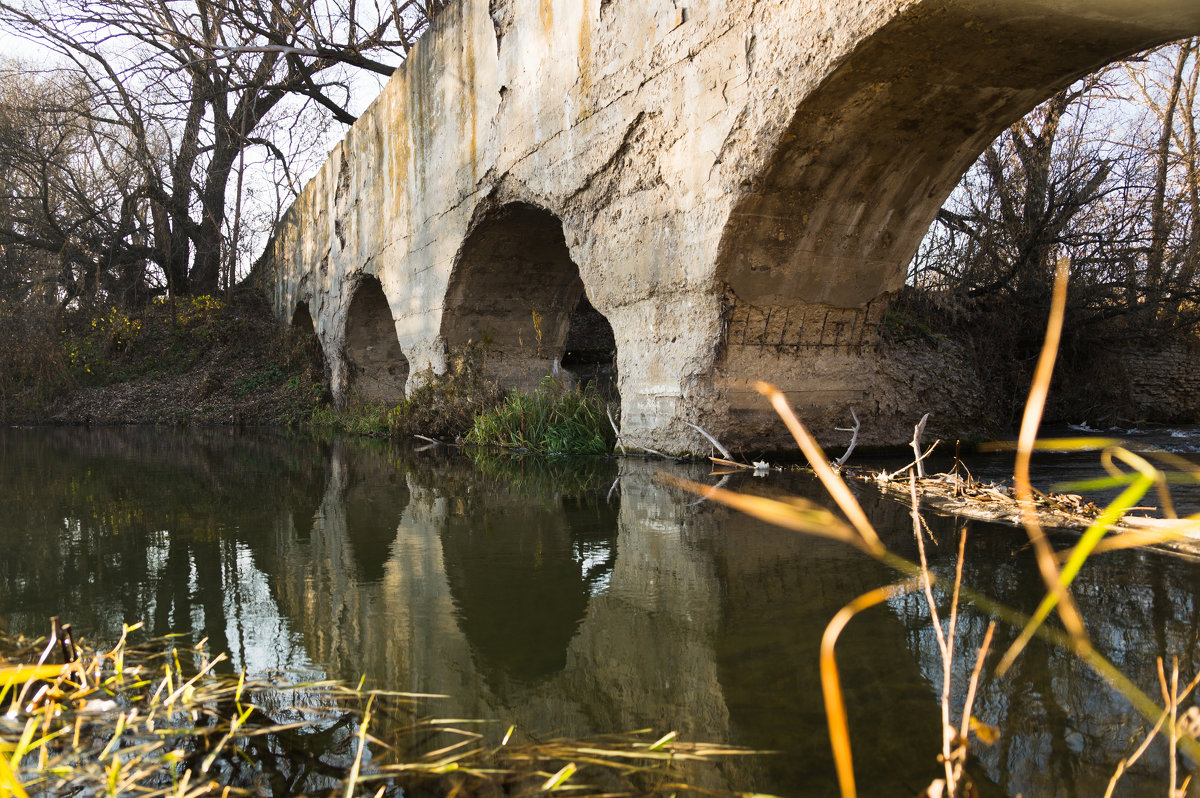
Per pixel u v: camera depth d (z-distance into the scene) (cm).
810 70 431
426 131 979
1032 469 515
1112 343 1012
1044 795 121
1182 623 197
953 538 300
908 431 640
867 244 551
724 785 127
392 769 137
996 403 912
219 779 135
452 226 909
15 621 225
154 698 167
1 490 511
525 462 653
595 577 262
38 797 129
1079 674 166
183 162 1916
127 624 221
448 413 922
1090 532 82
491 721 155
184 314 1872
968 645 185
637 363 625
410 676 179
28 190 1884
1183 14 372
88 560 300
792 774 130
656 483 482
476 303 951
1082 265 962
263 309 2091
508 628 212
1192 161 1045
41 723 157
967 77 430
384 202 1145
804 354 580
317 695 169
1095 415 981
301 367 1608
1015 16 378
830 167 490
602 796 125
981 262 977
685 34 533
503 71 784
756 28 471
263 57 1775
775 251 527
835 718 79
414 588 254
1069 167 927
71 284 1856
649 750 140
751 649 188
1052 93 450
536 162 733
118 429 1302
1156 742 137
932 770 129
